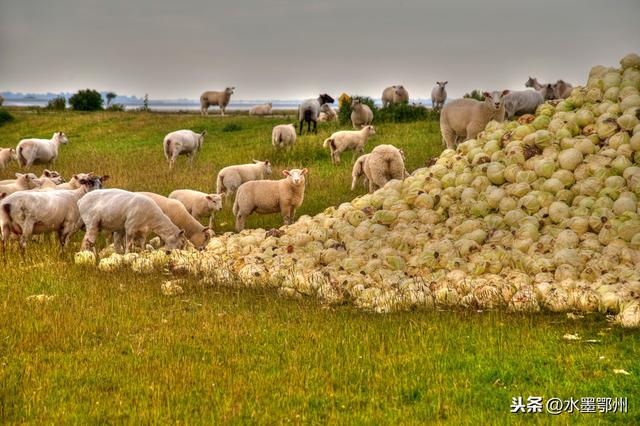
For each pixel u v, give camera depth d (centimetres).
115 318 1014
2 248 1377
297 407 712
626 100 1408
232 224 1761
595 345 889
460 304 1099
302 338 933
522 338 913
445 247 1236
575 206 1279
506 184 1377
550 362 827
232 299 1127
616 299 1036
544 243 1212
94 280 1212
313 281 1188
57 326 962
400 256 1269
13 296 1106
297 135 3394
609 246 1168
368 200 1470
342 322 1005
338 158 2517
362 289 1154
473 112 2012
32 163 2681
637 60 1497
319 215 1512
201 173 2402
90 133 4044
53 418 684
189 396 737
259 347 899
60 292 1141
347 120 3719
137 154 3069
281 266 1261
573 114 1433
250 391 753
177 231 1429
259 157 2673
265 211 1672
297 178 1600
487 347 884
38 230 1399
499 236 1266
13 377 784
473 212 1345
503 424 664
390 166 1825
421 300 1103
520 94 2886
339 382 779
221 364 836
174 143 2595
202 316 1030
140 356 861
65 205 1434
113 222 1382
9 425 667
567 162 1334
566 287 1092
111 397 736
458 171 1434
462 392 741
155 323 1002
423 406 712
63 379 785
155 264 1333
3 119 4678
